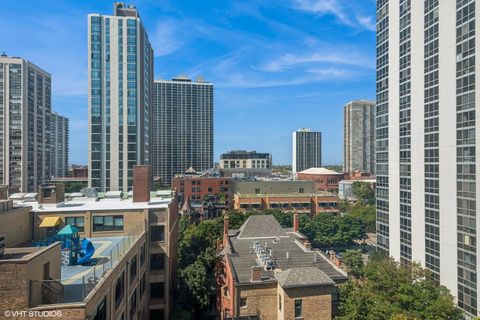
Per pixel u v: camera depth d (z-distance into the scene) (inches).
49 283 747.4
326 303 1230.9
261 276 1373.0
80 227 1498.5
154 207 1616.6
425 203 2044.8
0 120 5088.6
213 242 2236.7
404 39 2283.5
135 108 4611.2
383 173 2586.1
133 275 1275.8
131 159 4589.1
